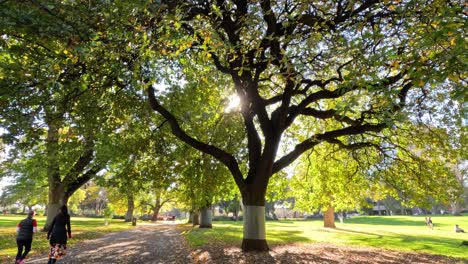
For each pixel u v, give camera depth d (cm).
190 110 1822
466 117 628
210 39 802
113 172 2398
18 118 876
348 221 6244
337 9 978
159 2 759
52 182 2619
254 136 1416
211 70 1245
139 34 783
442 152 1606
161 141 1814
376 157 1717
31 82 871
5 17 698
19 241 1157
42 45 923
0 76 855
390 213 10669
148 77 1166
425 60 638
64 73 865
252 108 1428
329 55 866
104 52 833
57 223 1060
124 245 1798
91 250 1578
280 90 1658
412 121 1333
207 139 1795
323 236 2464
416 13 748
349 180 1917
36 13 750
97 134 1387
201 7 1024
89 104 1227
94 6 805
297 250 1522
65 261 1240
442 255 1559
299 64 819
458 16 614
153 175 1859
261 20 930
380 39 762
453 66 577
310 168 2189
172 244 1830
